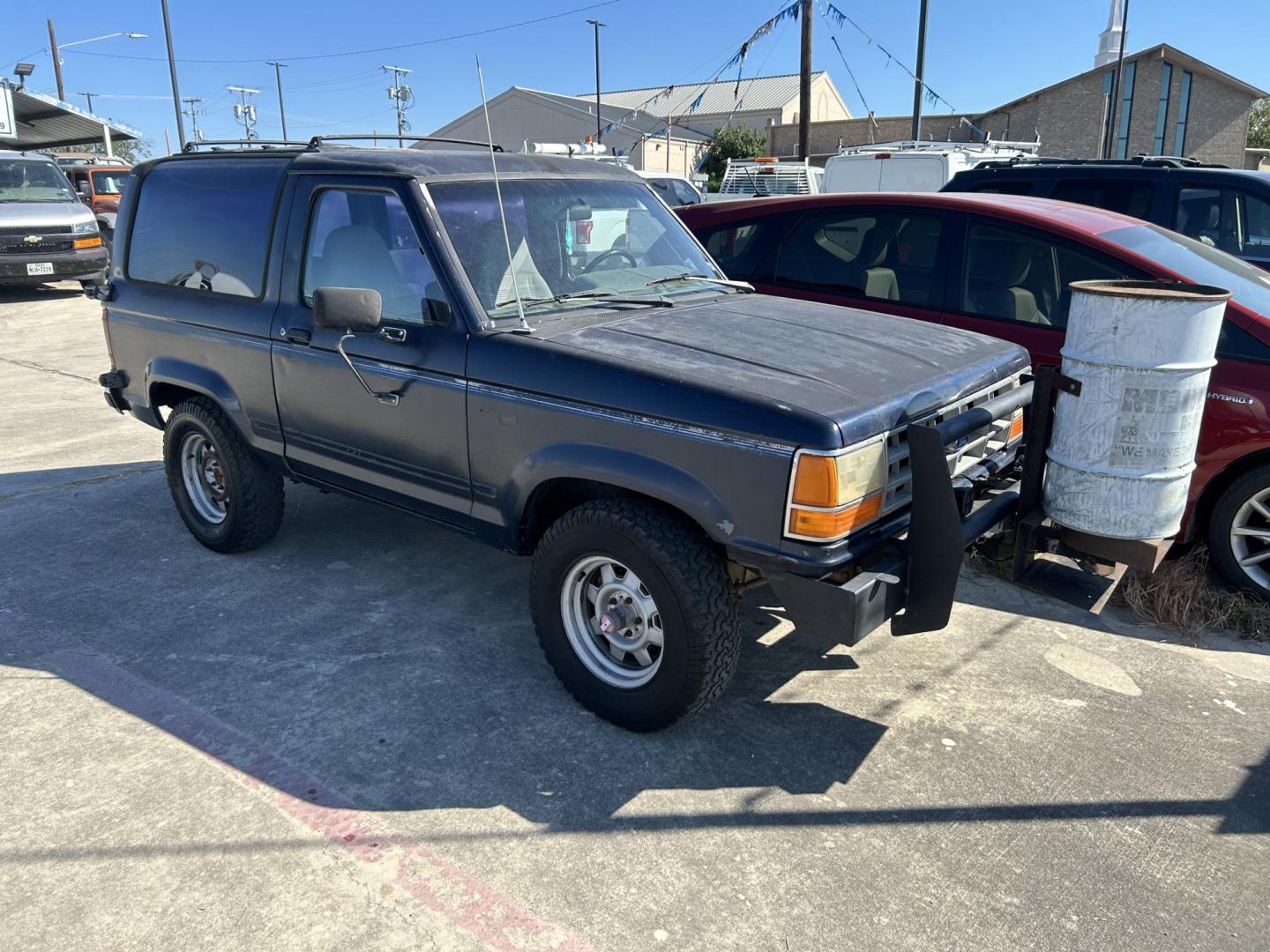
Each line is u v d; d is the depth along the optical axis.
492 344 3.49
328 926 2.58
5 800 3.09
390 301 3.88
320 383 4.12
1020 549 3.53
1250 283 4.84
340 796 3.11
